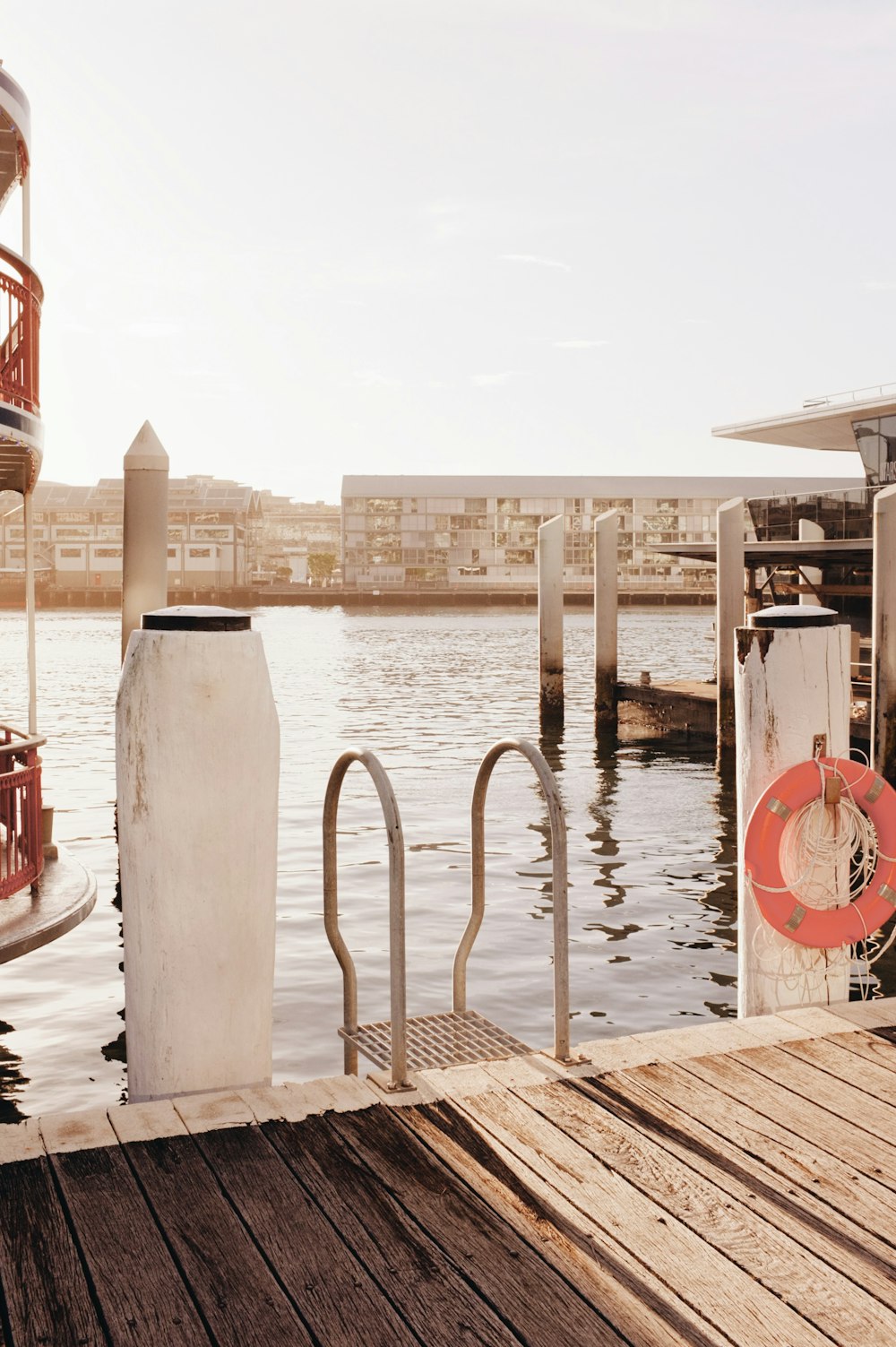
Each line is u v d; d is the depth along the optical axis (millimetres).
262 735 3840
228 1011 3842
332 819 4508
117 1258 2891
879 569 18656
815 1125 3645
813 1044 4297
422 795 19750
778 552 26062
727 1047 4273
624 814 18141
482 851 4836
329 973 10094
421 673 49250
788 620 4656
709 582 136125
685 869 14234
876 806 4711
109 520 137625
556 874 4133
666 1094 3865
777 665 4652
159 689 3699
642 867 14367
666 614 116188
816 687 4664
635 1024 8844
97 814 18297
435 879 13547
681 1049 4250
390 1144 3496
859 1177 3320
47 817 9836
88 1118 3646
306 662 55500
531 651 64062
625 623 96750
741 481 139625
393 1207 3133
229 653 3766
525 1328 2637
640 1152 3455
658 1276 2836
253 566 155875
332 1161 3387
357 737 28422
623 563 136000
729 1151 3469
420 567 136625
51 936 7957
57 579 137250
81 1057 8367
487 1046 4328
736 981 9898
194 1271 2840
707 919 11938
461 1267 2863
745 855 4691
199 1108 3711
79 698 39156
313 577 193125
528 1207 3143
